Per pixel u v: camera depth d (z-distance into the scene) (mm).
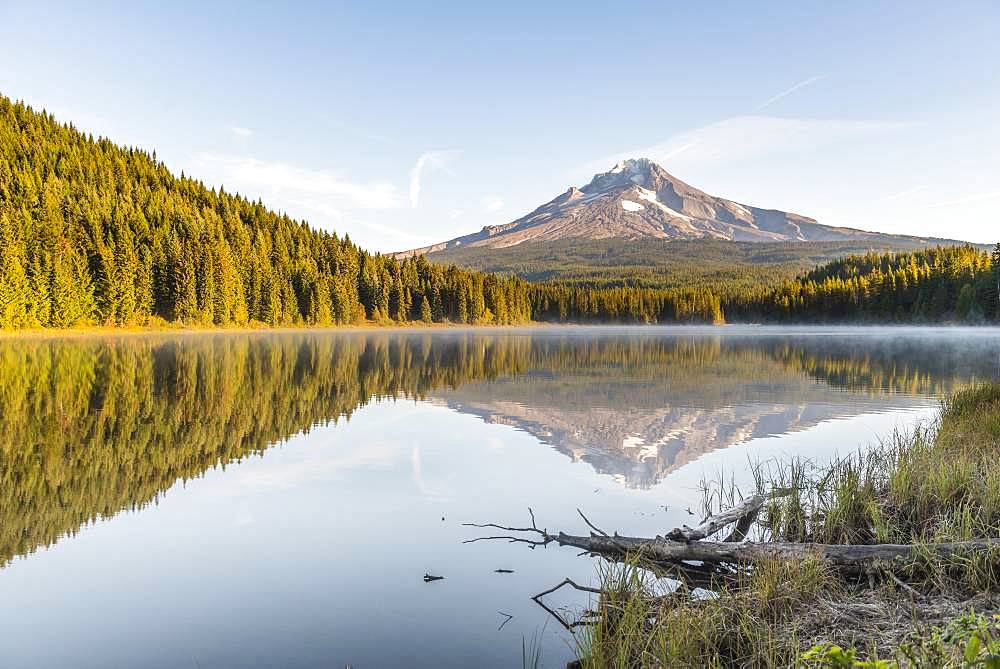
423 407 20047
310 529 8680
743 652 5227
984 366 36688
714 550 7270
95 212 85625
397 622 6043
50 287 67000
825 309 142875
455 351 49812
